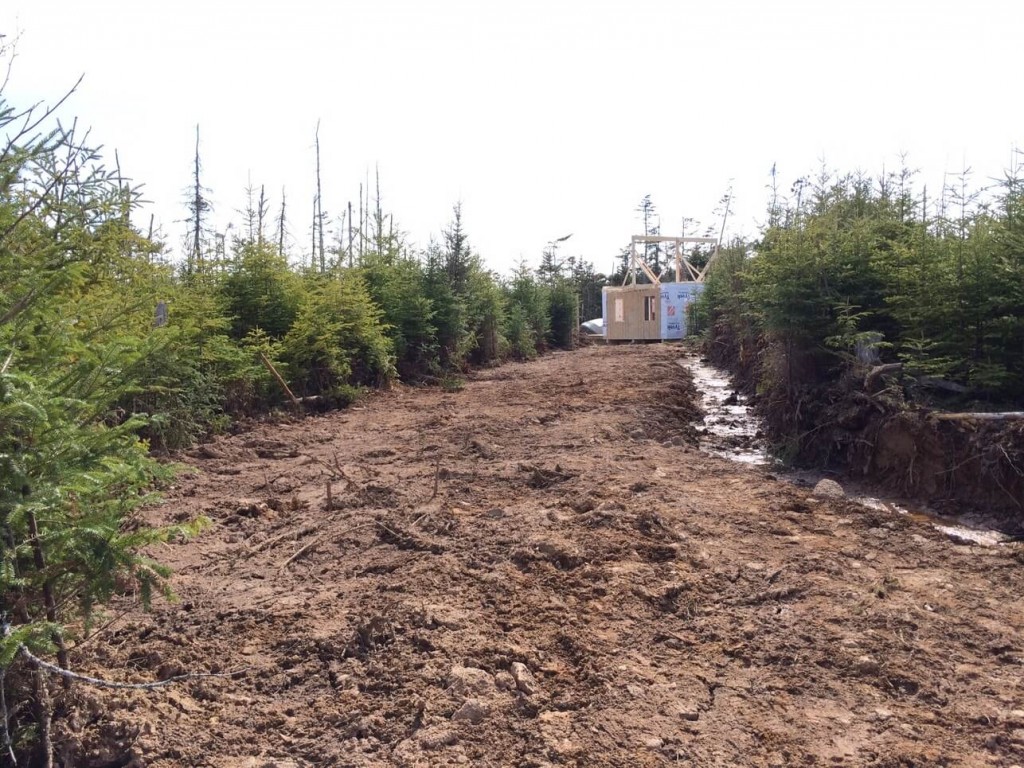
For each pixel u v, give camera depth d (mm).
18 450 2936
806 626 4246
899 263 8539
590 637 4113
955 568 5195
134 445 3613
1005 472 6312
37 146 3188
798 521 6219
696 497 6805
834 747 3150
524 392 14383
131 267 5406
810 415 8531
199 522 3562
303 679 3756
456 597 4633
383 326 15328
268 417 11344
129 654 3988
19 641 2658
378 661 3873
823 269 8758
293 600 4676
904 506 6832
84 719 3314
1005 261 7066
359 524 6047
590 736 3217
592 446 9000
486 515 6277
